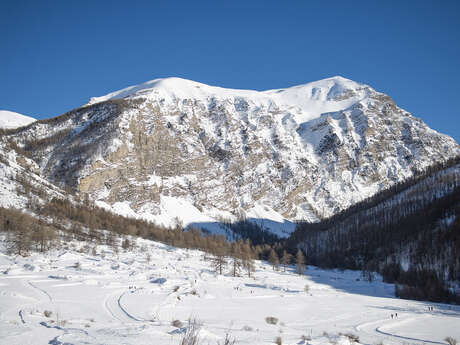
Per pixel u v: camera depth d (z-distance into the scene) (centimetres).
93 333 2345
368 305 8788
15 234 11781
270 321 5438
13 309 4566
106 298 6234
